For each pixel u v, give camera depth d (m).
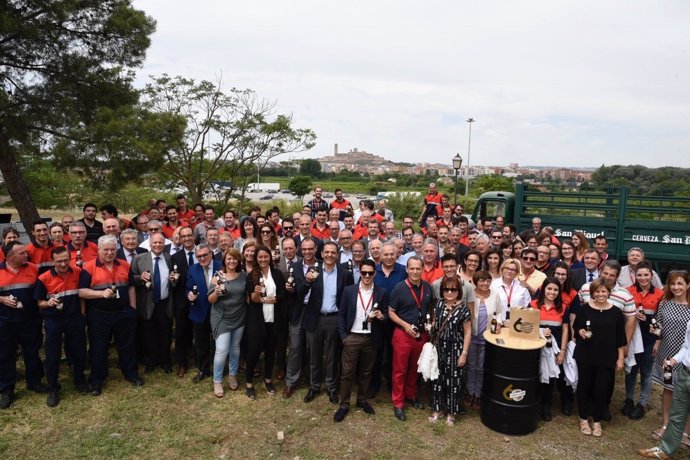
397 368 5.31
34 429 4.93
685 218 9.04
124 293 5.81
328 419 5.27
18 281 5.39
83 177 10.67
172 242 6.78
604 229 9.34
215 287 5.58
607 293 5.03
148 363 6.34
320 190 11.20
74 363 5.66
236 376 5.95
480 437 4.95
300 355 5.76
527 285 5.89
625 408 5.56
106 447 4.64
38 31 8.66
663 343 5.08
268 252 5.69
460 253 7.30
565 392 5.51
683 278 4.96
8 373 5.39
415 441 4.85
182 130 11.27
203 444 4.75
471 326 5.36
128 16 10.22
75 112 9.55
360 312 5.29
